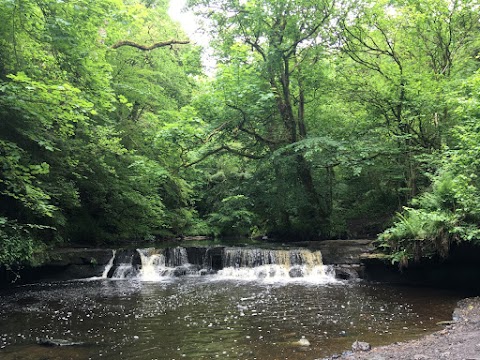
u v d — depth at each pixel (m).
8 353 5.90
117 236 19.09
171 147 15.60
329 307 8.79
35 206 9.44
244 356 5.66
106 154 15.00
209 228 26.34
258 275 14.24
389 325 7.20
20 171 9.59
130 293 10.95
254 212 23.25
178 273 14.81
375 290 10.86
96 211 17.58
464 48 15.59
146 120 19.64
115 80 18.84
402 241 11.10
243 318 7.90
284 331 6.92
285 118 17.94
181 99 26.17
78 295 10.66
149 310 8.73
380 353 5.41
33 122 9.91
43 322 7.71
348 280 12.77
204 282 13.09
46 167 9.27
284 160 16.64
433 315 7.88
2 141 8.90
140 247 17.41
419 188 16.06
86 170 14.58
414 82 13.98
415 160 14.67
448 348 5.32
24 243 10.12
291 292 10.80
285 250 14.24
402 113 14.81
